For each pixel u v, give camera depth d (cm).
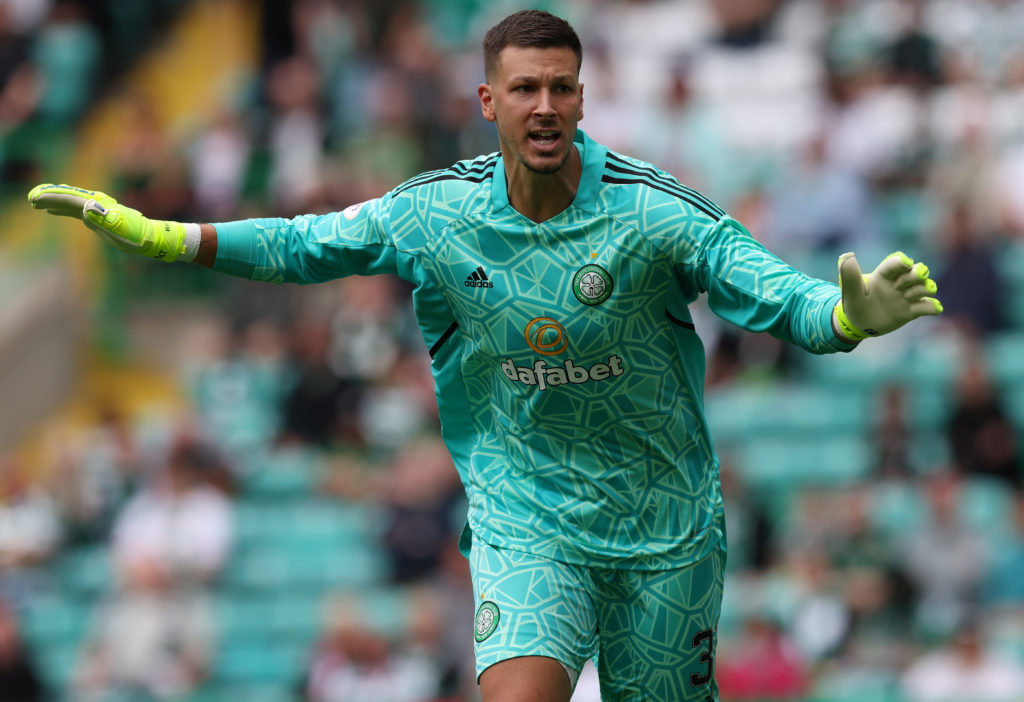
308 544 4088
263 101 5309
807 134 4959
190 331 5266
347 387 4306
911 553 3538
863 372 4278
